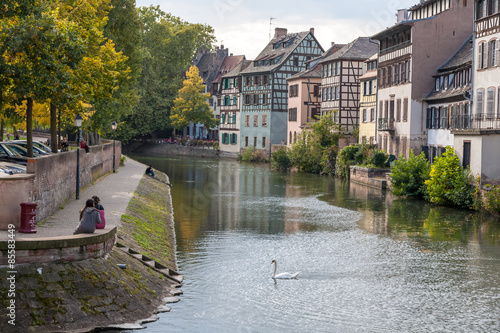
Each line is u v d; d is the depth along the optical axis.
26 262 14.45
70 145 61.25
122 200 29.55
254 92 89.88
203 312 16.27
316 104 78.94
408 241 26.53
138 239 21.92
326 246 25.30
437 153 48.03
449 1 50.59
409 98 50.56
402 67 52.41
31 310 13.70
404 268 21.62
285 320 15.88
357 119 70.06
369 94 61.97
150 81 85.00
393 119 54.06
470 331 15.35
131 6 47.66
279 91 86.06
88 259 15.77
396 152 53.31
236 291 18.33
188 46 99.12
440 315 16.52
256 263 22.03
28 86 20.33
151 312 15.95
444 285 19.45
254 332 14.93
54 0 27.62
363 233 28.38
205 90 116.19
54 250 14.93
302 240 26.53
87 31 27.61
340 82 69.62
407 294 18.39
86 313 14.45
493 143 34.03
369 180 50.66
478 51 39.22
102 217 17.97
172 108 100.19
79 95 28.27
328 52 79.56
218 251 23.94
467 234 28.11
